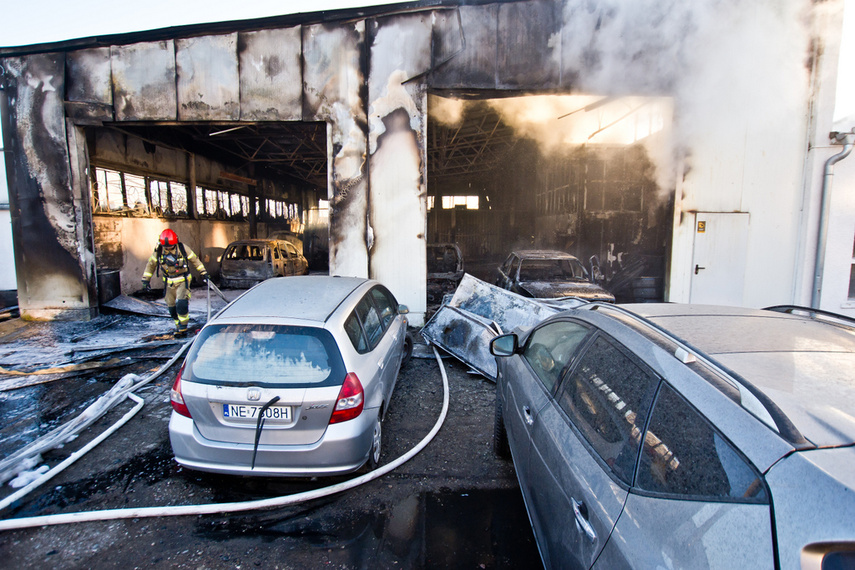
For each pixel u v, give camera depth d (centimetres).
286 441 271
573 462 179
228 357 281
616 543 137
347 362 284
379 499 289
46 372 512
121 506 279
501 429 335
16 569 226
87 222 788
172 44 732
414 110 717
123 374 520
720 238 783
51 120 752
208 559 235
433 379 516
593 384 197
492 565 234
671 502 129
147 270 653
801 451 108
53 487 298
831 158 730
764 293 795
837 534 92
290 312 304
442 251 1058
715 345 169
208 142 1259
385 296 466
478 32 707
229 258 1121
